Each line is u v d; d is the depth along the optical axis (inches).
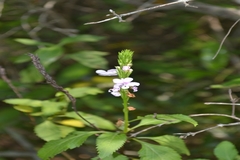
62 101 111.4
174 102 167.8
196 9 163.2
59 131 101.8
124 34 209.8
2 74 123.3
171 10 193.8
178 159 86.8
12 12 189.9
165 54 173.0
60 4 207.5
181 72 157.6
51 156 87.9
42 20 183.2
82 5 217.5
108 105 138.9
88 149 169.9
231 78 160.2
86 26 201.9
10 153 153.3
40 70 92.7
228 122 163.8
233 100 109.2
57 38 196.4
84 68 138.9
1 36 172.1
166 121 91.8
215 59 157.0
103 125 104.8
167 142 94.9
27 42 133.0
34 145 167.2
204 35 193.0
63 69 154.2
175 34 205.3
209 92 173.0
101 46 200.8
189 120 89.4
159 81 171.8
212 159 159.2
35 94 131.6
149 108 165.6
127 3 183.5
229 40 191.8
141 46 204.8
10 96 136.9
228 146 103.7
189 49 173.6
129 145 155.8
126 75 91.0
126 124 94.7
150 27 210.5
